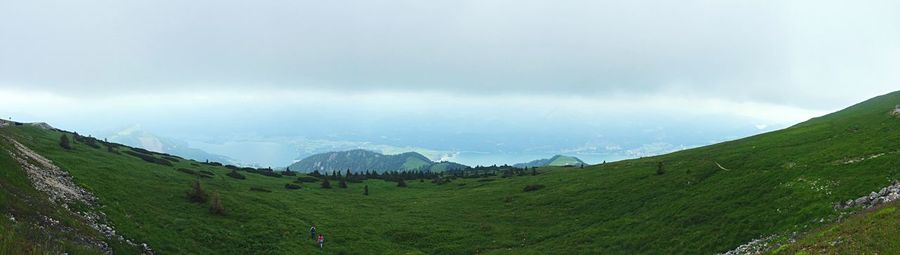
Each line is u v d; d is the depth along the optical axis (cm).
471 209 8700
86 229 4128
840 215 4162
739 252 4350
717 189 6397
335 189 11494
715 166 7681
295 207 8106
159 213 5966
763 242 4350
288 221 6950
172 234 5338
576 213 7412
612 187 8356
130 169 8150
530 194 9319
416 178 15762
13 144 6200
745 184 6162
